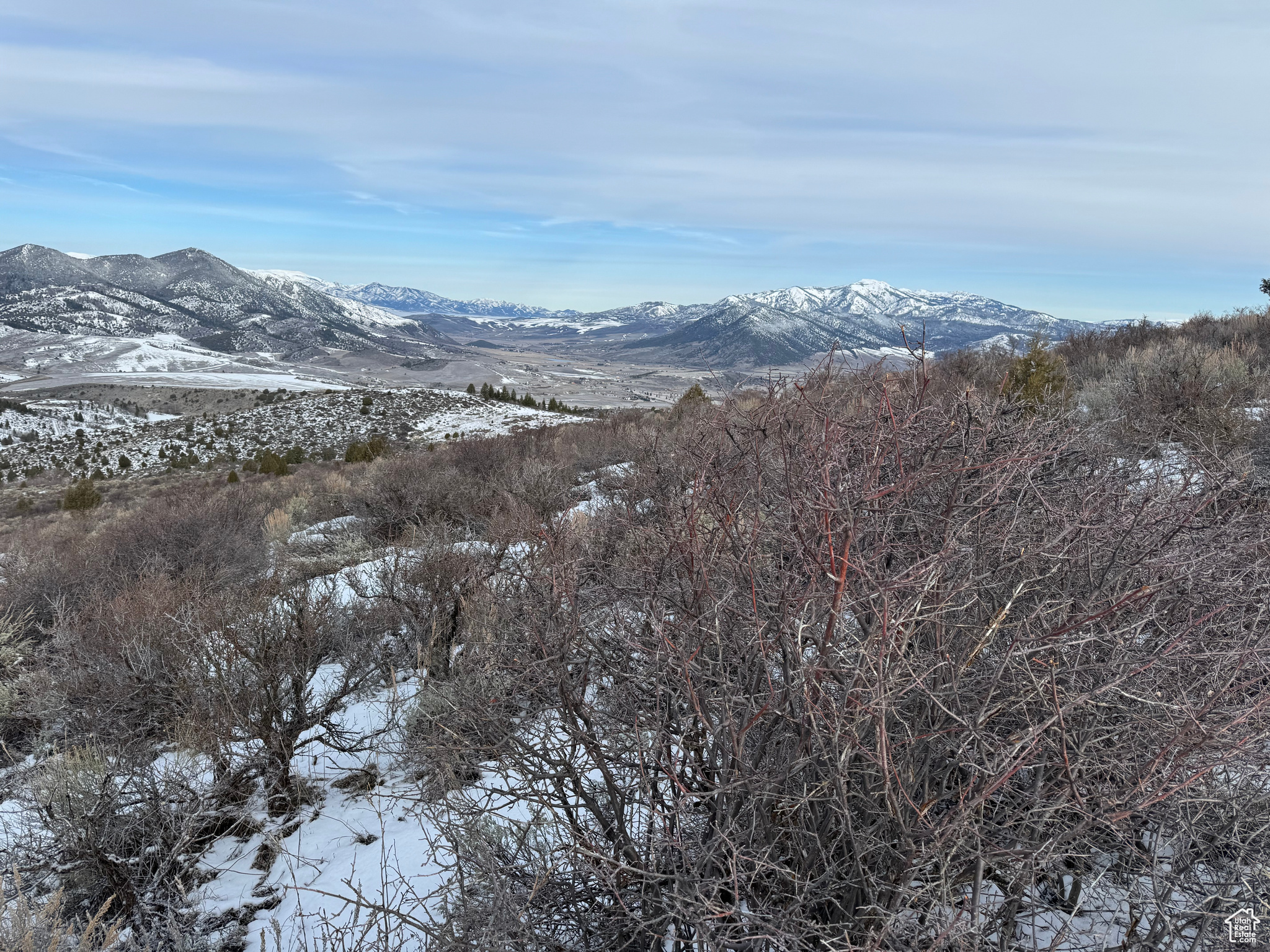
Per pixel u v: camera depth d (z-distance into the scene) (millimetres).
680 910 1729
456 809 2309
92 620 5234
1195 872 1750
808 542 1630
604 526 3006
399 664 4926
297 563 8320
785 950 1569
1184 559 1799
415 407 75250
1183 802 1578
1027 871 1632
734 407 2105
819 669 1496
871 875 1632
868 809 1687
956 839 1587
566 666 2004
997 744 1555
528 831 2334
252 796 3754
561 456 13758
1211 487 2064
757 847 1870
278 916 2854
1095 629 1756
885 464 1898
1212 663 1693
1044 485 2104
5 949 2322
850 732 1511
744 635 1789
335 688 4727
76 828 2990
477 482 11172
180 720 3834
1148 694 1600
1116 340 14109
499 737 2303
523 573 2371
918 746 1805
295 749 3850
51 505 35906
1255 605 1822
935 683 1714
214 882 3117
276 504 15414
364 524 10219
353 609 5145
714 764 1993
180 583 6359
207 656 3803
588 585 2207
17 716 4742
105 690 4035
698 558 1811
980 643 1586
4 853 3154
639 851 2115
